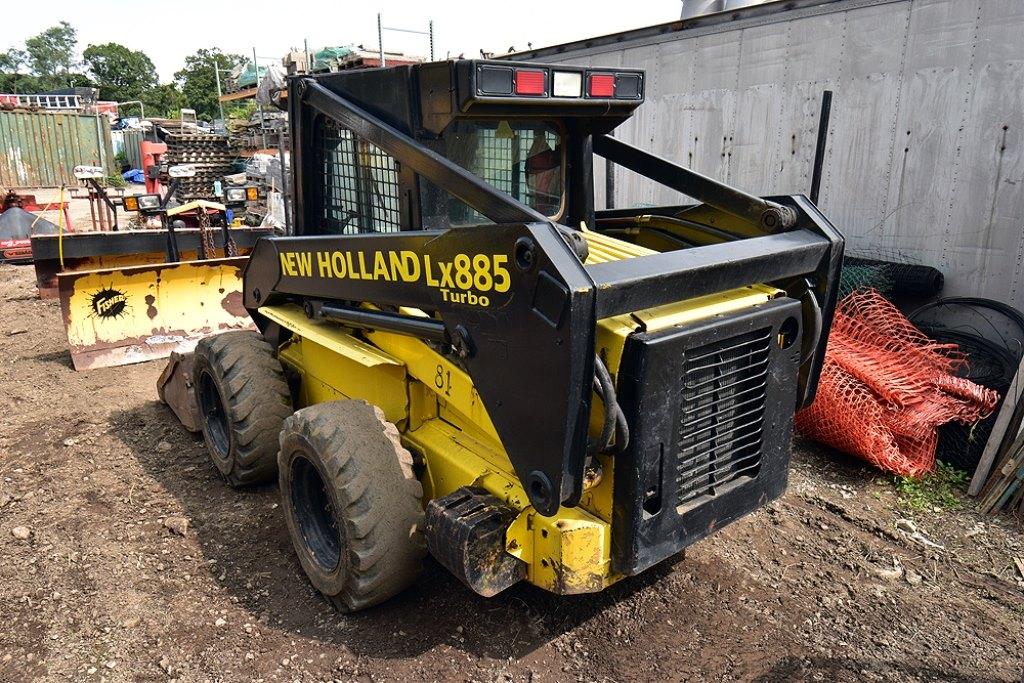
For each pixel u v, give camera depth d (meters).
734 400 2.70
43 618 3.10
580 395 2.18
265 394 3.89
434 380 2.97
